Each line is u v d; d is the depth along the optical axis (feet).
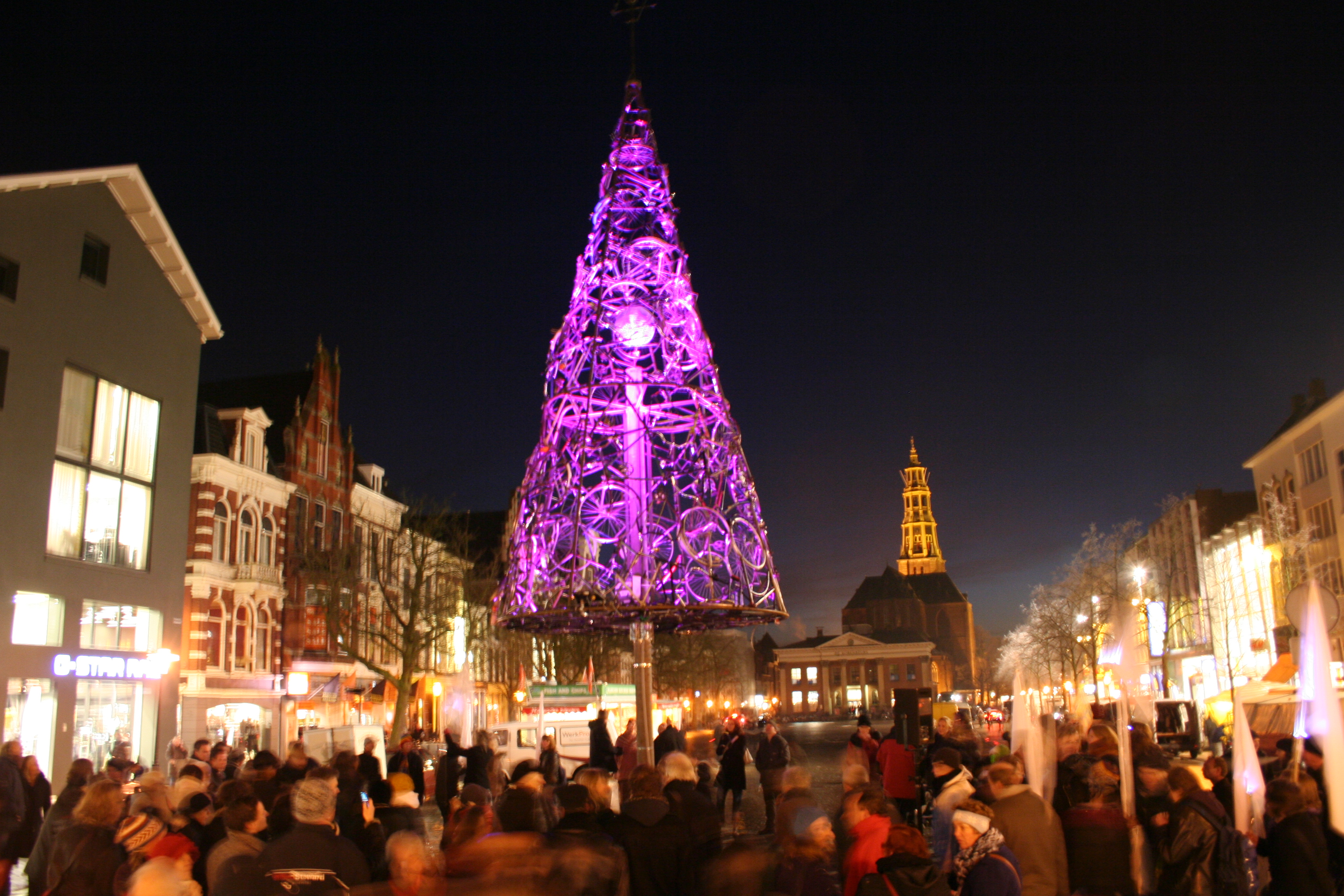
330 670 145.38
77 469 78.79
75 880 22.59
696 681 241.76
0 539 70.74
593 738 67.51
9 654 70.33
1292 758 35.42
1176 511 240.94
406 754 59.77
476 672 181.47
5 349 72.95
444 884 19.98
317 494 152.97
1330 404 158.61
